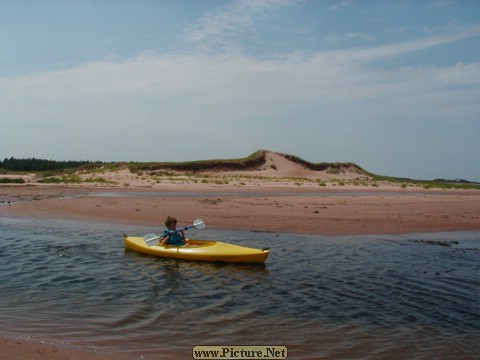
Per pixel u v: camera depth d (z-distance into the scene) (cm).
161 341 553
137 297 759
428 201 2589
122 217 1833
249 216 1823
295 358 516
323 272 966
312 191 4144
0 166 7356
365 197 2931
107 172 5162
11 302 708
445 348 557
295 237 1429
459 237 1470
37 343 511
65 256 1107
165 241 1170
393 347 557
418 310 709
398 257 1128
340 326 631
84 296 756
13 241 1301
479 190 5794
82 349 500
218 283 872
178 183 4462
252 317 662
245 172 6150
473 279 910
